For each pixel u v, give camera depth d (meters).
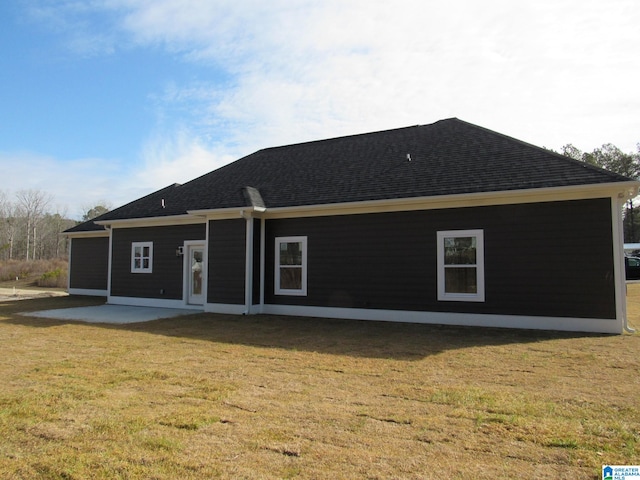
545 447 3.93
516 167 11.12
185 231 15.88
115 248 17.48
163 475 3.43
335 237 12.90
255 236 13.78
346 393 5.57
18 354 7.94
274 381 6.14
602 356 7.61
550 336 9.49
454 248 11.38
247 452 3.84
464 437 4.15
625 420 4.57
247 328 11.02
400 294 11.92
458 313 11.21
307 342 9.12
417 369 6.84
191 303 15.67
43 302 17.89
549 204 10.35
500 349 8.30
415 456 3.75
